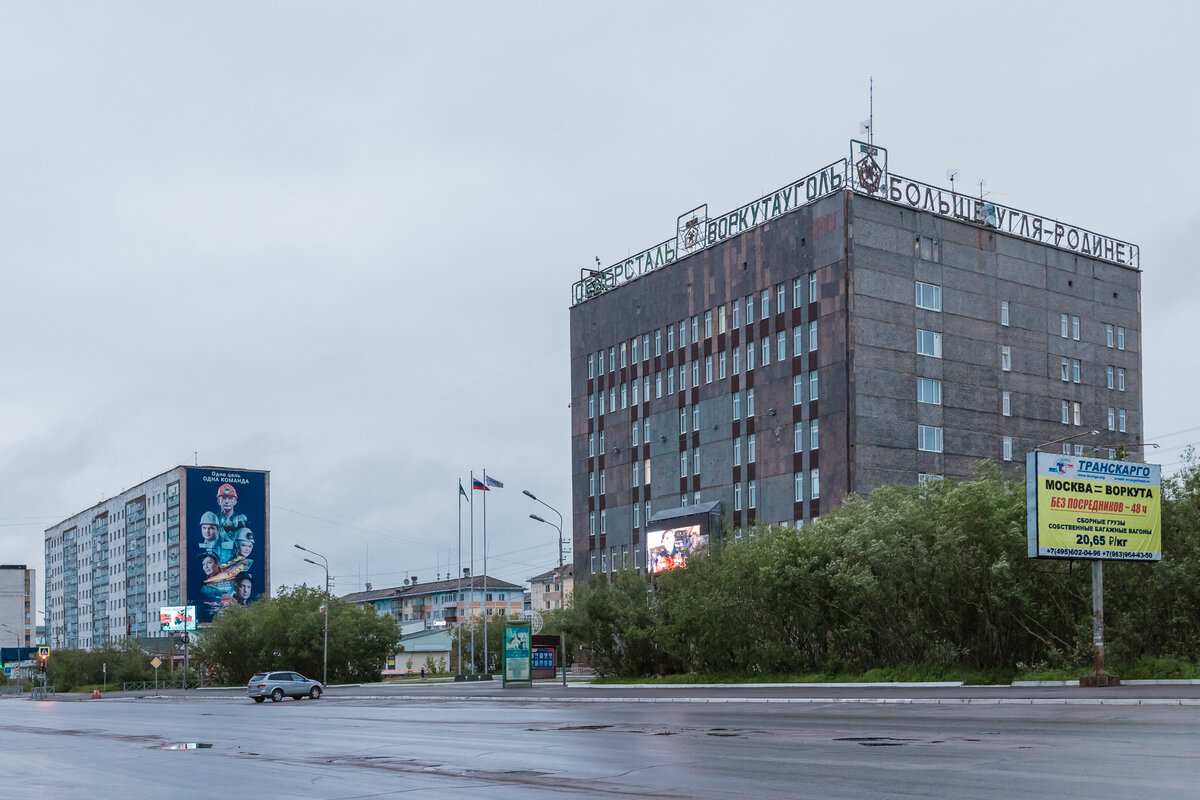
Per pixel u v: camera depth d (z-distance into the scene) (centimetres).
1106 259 8031
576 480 8956
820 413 6725
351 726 3089
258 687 6200
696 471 7706
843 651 4662
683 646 5422
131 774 1884
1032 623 3894
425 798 1420
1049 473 3391
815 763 1634
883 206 6850
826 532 4666
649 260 8469
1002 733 2005
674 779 1512
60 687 14238
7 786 1736
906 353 6800
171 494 15288
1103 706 2631
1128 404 7988
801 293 6981
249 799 1470
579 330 9081
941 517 4088
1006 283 7394
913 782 1387
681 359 7950
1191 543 3738
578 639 5981
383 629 10569
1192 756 1561
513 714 3369
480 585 16625
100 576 18800
